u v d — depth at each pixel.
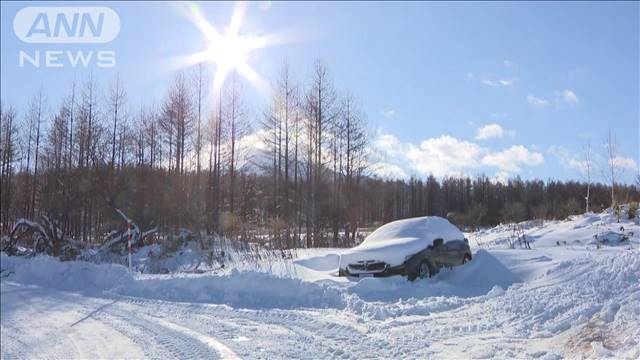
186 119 34.84
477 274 12.00
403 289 11.13
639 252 8.86
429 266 12.67
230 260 19.11
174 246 23.94
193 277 13.56
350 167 33.84
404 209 72.50
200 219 30.94
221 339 8.03
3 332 9.70
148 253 24.47
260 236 23.94
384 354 6.78
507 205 53.38
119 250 26.11
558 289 8.71
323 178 33.09
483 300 9.68
